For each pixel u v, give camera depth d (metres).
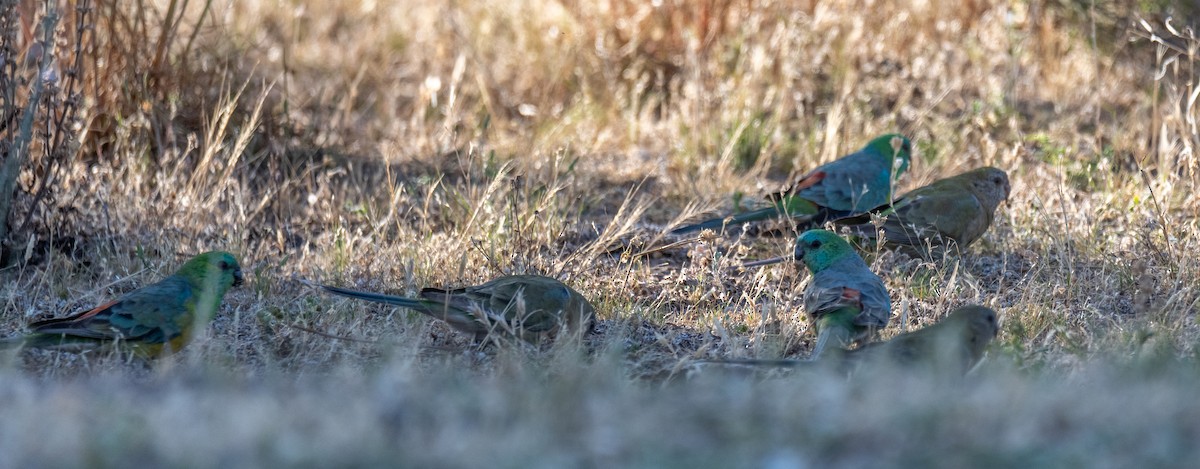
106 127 31.94
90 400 14.27
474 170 31.88
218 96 33.38
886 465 11.76
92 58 31.42
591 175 33.47
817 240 21.97
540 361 19.67
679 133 35.62
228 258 20.67
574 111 37.84
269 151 33.03
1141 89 36.81
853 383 14.80
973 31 39.12
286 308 23.09
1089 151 33.97
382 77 41.41
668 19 39.78
